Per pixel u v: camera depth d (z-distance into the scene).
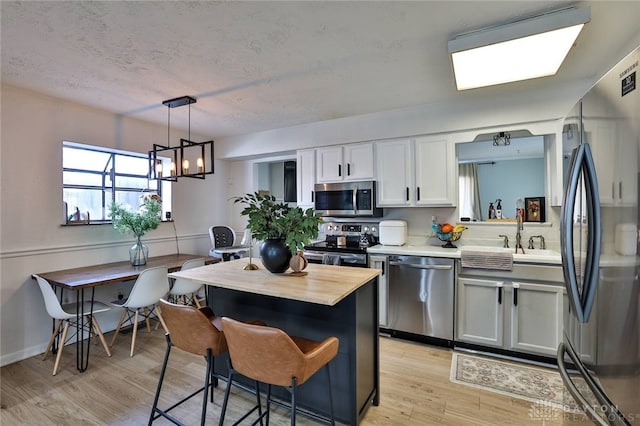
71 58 2.28
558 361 1.58
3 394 2.29
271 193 5.78
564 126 1.58
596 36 2.01
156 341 3.22
